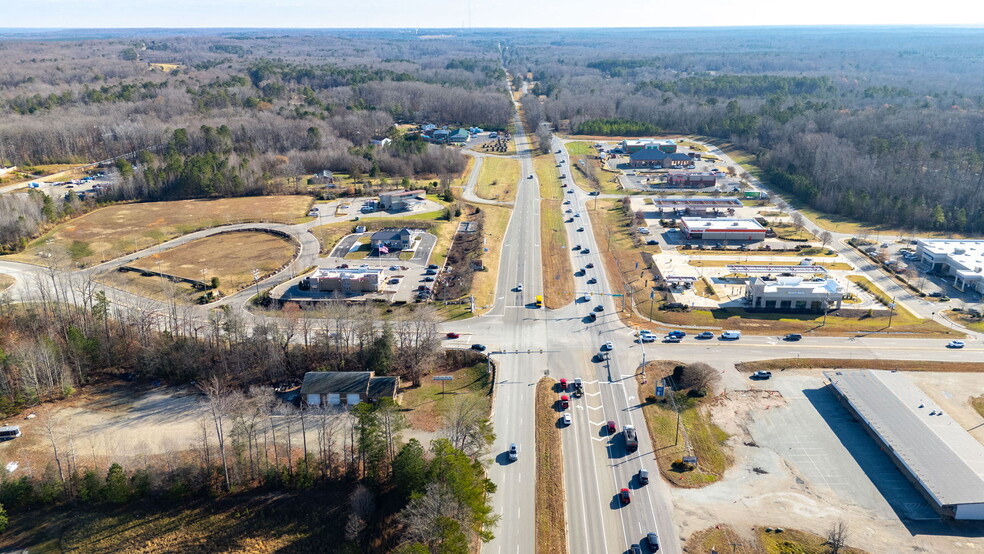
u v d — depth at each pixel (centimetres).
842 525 9494
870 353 14962
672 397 13138
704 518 10112
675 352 15025
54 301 16675
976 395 13300
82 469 11156
